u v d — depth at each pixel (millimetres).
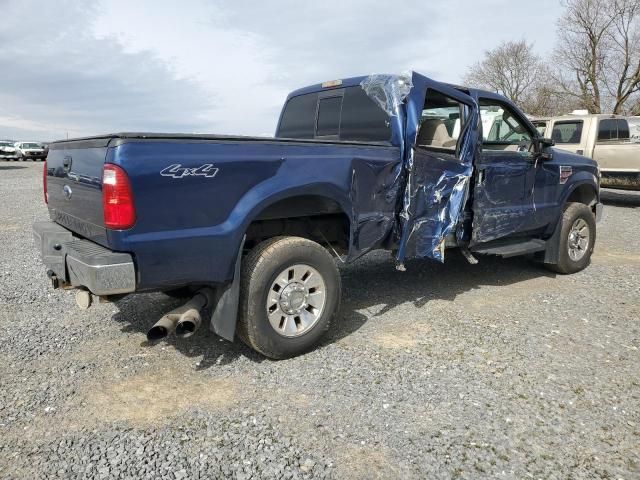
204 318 4551
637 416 3055
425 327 4449
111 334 4246
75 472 2512
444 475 2516
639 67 29562
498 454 2682
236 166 3406
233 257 3453
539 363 3740
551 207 5922
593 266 6793
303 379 3482
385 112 4551
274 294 3656
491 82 40656
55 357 3809
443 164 4664
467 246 5234
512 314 4805
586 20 30438
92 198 3270
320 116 5324
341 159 3920
